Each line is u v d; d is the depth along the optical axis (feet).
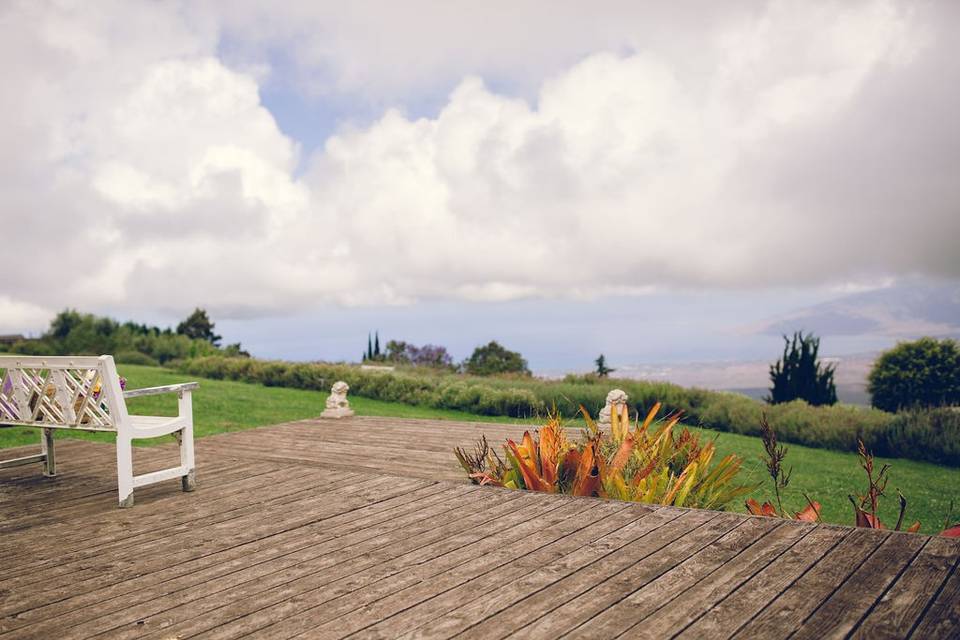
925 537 12.35
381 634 9.34
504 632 9.28
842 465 35.35
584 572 11.48
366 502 16.99
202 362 69.21
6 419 19.70
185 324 116.67
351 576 11.66
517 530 14.10
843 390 395.96
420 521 15.07
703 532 13.42
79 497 18.42
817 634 8.96
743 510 24.71
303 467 21.89
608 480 17.80
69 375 17.80
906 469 35.73
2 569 12.55
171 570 12.27
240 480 20.02
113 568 12.47
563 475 18.78
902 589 10.23
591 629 9.31
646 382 51.55
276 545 13.58
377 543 13.53
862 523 15.17
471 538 13.65
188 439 18.78
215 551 13.33
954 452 37.86
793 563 11.48
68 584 11.68
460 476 20.83
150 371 67.31
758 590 10.44
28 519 16.16
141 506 17.19
